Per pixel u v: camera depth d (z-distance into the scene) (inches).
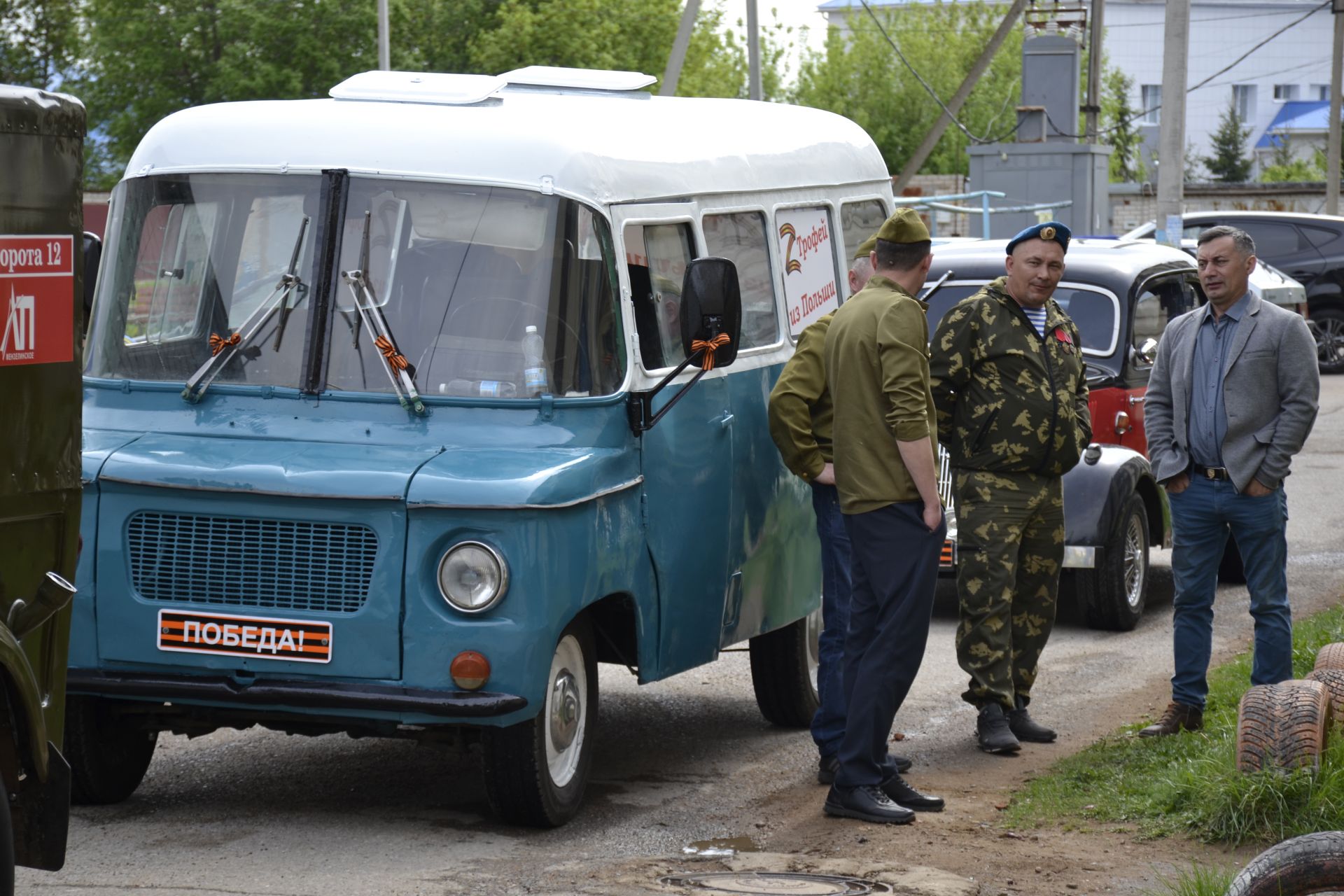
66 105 210.4
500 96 318.7
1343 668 316.5
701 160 334.6
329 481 269.7
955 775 332.8
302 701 271.4
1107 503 471.2
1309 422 328.2
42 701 207.3
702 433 319.3
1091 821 293.9
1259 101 4441.4
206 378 295.9
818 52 2755.9
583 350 293.1
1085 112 1649.9
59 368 210.2
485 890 257.1
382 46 1457.9
